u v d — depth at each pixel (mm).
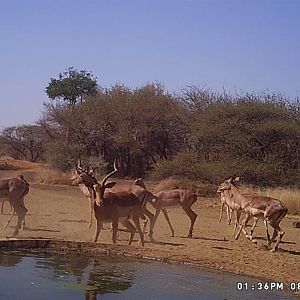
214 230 20969
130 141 46719
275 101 42344
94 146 48969
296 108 41438
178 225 21859
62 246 15492
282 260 15008
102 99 48531
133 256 14906
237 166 37281
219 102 42156
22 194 17516
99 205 15734
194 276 13102
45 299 10727
